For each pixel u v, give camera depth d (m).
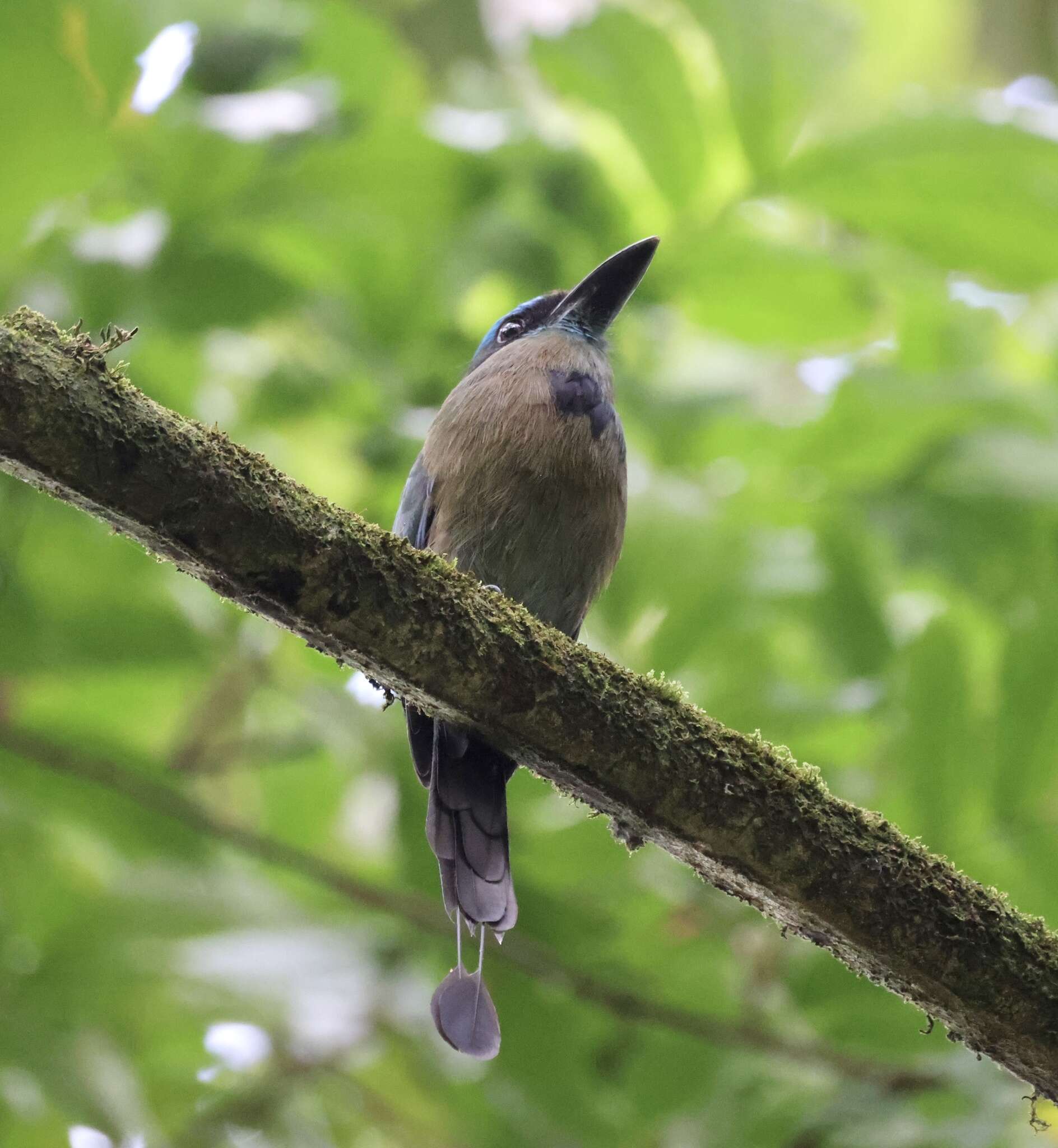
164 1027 10.41
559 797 10.18
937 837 9.16
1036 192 10.45
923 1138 8.82
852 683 10.22
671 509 9.98
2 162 9.27
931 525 10.27
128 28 9.47
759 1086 9.98
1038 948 6.22
